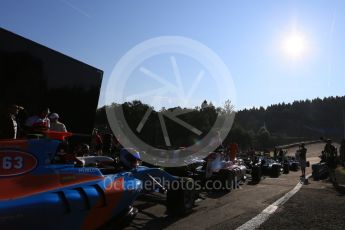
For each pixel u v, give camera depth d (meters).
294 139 96.19
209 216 7.27
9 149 4.13
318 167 16.41
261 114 162.75
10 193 3.83
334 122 157.75
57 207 4.05
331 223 6.90
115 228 5.43
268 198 9.61
